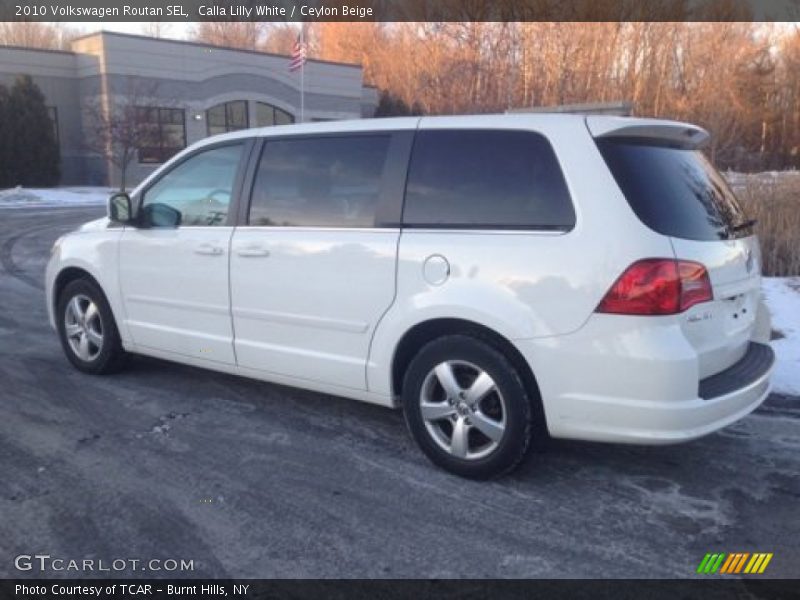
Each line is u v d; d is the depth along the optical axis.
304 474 4.03
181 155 5.17
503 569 3.13
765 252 9.45
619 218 3.46
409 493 3.81
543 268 3.58
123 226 5.43
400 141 4.18
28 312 8.16
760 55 39.03
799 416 4.90
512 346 3.72
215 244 4.80
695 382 3.41
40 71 30.69
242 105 35.88
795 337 6.46
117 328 5.57
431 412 4.02
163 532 3.41
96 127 29.97
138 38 31.03
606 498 3.77
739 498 3.78
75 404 5.12
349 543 3.33
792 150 38.28
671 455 4.30
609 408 3.47
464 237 3.83
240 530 3.43
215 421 4.82
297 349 4.50
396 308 4.03
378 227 4.14
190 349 5.08
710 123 33.84
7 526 3.45
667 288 3.37
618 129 3.63
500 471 3.84
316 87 38.66
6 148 28.50
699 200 3.82
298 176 4.54
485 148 3.91
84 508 3.63
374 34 48.00
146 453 4.30
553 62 37.78
